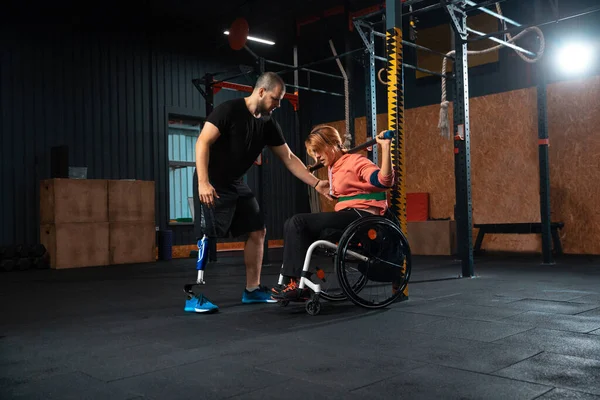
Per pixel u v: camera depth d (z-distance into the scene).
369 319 2.71
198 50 9.37
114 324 2.76
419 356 1.93
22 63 7.37
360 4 8.76
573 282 4.20
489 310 2.93
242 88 7.36
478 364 1.81
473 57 8.29
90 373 1.80
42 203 7.00
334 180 3.08
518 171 7.85
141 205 7.59
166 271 6.11
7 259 6.51
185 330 2.53
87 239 7.01
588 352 1.96
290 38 9.89
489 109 8.14
